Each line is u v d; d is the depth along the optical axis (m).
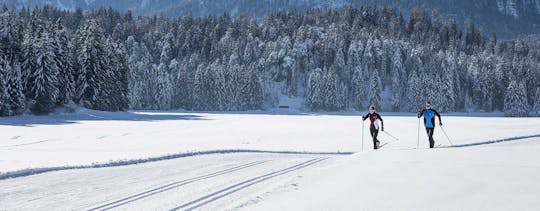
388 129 33.44
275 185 7.95
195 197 6.92
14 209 6.15
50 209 6.17
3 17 54.34
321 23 169.62
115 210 6.09
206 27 162.12
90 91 62.78
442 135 24.69
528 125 39.50
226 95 108.69
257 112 100.06
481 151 13.55
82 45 62.91
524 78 131.38
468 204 6.34
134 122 42.56
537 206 6.16
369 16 187.25
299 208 6.16
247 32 160.00
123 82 70.12
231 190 7.50
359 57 133.88
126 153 14.28
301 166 10.62
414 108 118.00
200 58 133.88
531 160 11.23
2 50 52.47
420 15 199.12
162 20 170.88
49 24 60.09
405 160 11.31
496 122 48.50
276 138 23.59
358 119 58.47
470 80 132.88
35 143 20.25
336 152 15.12
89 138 23.50
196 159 12.07
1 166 10.80
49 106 55.47
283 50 138.38
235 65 112.38
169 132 29.03
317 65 140.50
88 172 9.46
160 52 146.38
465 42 194.12
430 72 125.12
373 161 11.19
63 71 58.59
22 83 54.88
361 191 7.32
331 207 6.22
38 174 9.05
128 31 152.50
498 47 181.00
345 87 119.06
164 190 7.52
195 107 109.69
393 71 131.50
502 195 6.91
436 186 7.71
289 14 185.25
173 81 114.06
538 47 186.75
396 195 6.99
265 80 127.75
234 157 12.59
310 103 119.06
